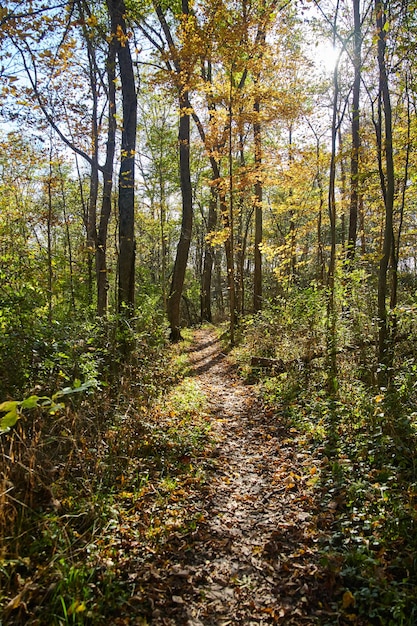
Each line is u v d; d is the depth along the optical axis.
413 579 2.97
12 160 13.98
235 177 14.45
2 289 6.19
